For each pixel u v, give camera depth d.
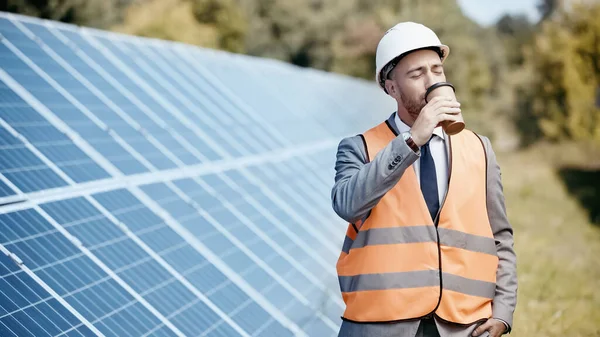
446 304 3.39
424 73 3.42
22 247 4.73
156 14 32.31
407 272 3.40
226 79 13.07
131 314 4.79
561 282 9.84
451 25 47.34
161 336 4.76
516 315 8.09
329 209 10.15
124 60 9.85
